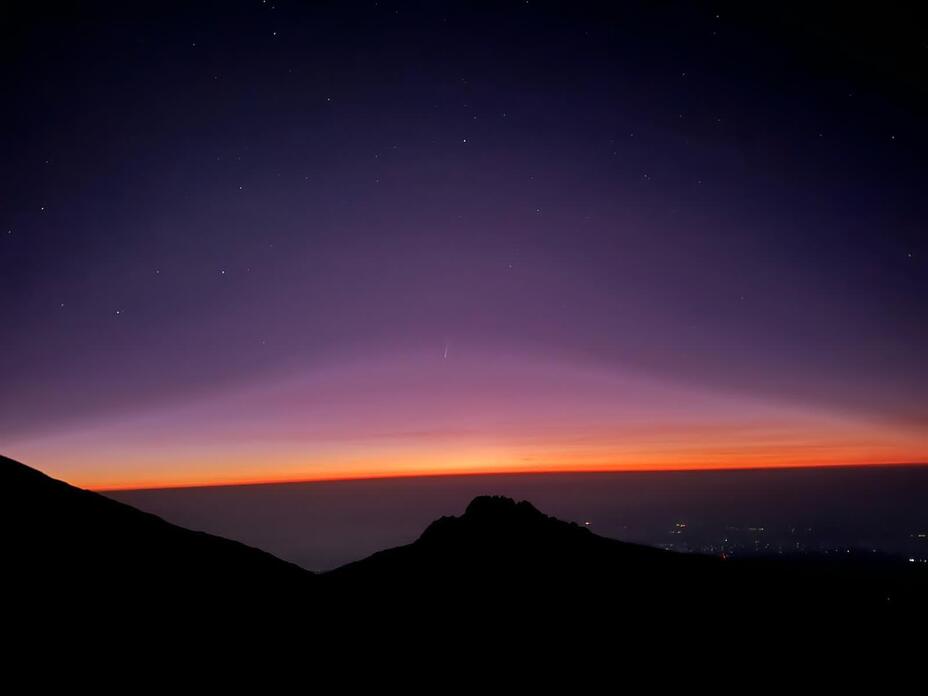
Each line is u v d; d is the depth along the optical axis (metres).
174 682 15.23
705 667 22.81
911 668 24.50
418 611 25.64
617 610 27.72
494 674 20.30
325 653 19.42
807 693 21.56
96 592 18.67
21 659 14.34
